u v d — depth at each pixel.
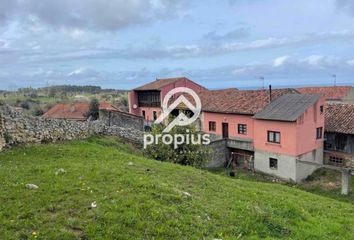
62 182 11.10
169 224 8.73
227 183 15.46
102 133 26.58
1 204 9.16
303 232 9.84
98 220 8.48
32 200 9.48
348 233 10.56
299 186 27.08
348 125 30.02
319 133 30.62
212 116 37.09
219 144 33.12
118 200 9.70
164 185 11.73
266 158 30.42
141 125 33.50
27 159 15.36
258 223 9.77
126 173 12.98
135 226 8.40
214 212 10.05
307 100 30.00
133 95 57.50
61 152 17.36
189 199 10.82
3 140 17.12
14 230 7.86
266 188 16.58
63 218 8.48
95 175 12.14
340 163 30.36
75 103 62.78
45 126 20.64
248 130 33.00
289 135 28.27
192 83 55.00
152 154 23.83
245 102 35.06
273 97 33.75
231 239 8.53
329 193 24.59
